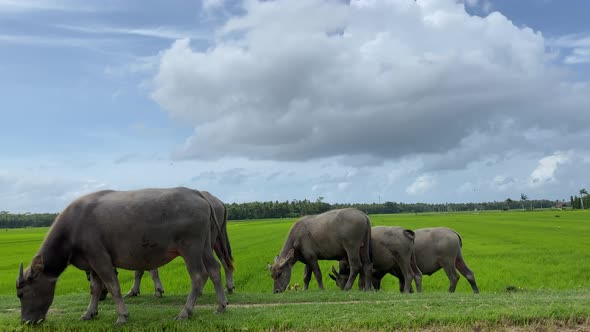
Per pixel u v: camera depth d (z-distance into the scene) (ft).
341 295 40.34
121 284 62.95
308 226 52.29
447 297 38.22
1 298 44.39
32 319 30.86
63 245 31.37
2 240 177.47
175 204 31.14
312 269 52.75
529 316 28.73
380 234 51.80
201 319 30.22
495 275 67.46
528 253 95.20
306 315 30.76
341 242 49.90
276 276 51.67
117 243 30.83
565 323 28.43
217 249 45.24
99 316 32.71
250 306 36.24
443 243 51.39
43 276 31.17
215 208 41.78
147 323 30.27
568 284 59.67
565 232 160.45
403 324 28.48
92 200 31.91
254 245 124.06
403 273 50.60
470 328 27.84
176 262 90.79
